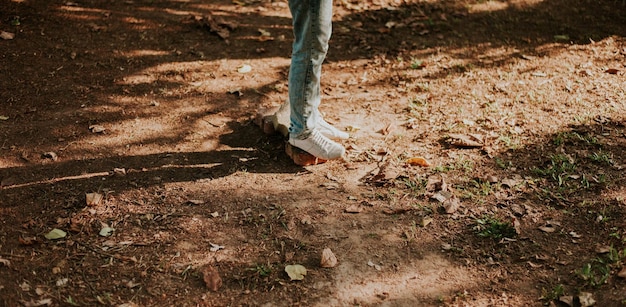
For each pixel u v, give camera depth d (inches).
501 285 129.8
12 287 126.4
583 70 220.4
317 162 171.0
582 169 165.8
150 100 199.9
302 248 140.3
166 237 142.5
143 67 218.2
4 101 192.5
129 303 124.0
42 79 205.8
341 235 144.3
